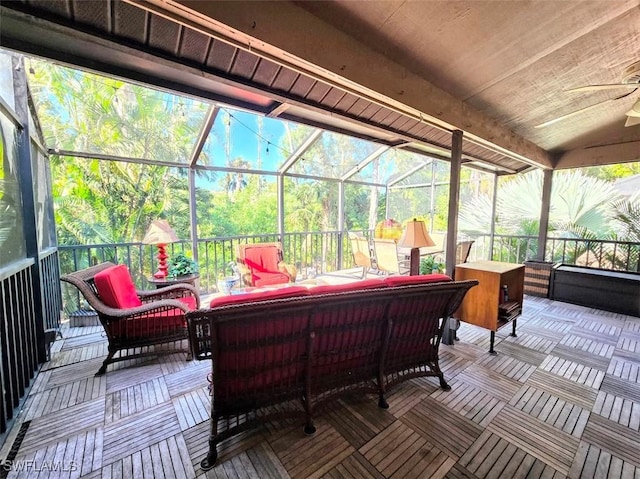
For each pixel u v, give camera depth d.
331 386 1.83
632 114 2.65
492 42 2.00
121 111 4.23
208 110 3.40
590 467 1.47
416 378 2.28
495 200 6.02
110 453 1.54
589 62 2.37
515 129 3.64
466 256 4.79
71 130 3.85
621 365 2.50
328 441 1.64
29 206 2.35
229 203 6.00
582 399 2.03
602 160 4.28
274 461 1.50
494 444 1.62
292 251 5.88
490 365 2.50
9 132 2.10
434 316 2.03
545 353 2.73
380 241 4.55
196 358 1.53
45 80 3.59
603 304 3.94
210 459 1.47
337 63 1.77
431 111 2.46
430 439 1.65
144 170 5.09
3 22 1.28
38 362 2.41
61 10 1.24
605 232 5.67
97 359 2.54
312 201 6.79
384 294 1.63
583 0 1.72
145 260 4.79
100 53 1.68
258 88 2.03
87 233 4.61
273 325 1.49
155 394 2.06
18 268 1.97
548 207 4.88
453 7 1.67
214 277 5.00
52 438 1.64
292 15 1.55
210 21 1.30
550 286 4.42
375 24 1.76
